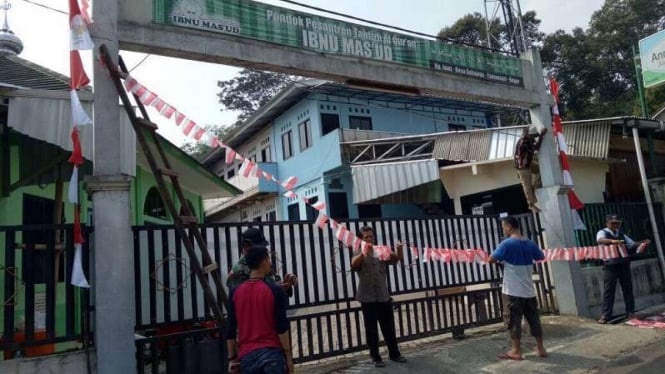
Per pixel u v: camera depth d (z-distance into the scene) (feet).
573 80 112.68
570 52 112.27
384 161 52.37
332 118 63.77
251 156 81.35
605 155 39.42
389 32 25.26
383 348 23.50
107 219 16.35
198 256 19.02
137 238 17.76
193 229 17.94
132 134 19.07
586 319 28.04
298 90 62.39
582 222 30.60
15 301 15.39
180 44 18.92
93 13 17.33
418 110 70.03
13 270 15.39
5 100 17.56
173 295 18.24
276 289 12.75
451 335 26.07
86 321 16.12
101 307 15.88
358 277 22.03
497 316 26.43
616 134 44.24
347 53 23.58
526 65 30.78
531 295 22.02
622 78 114.11
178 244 18.53
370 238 20.89
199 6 19.54
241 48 20.38
